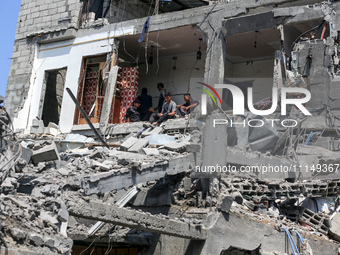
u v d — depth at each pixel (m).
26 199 9.81
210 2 21.59
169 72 24.91
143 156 13.77
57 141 20.67
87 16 23.98
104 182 11.70
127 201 13.73
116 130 21.28
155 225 11.23
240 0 20.09
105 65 22.72
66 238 9.47
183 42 23.09
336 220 15.32
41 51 24.80
